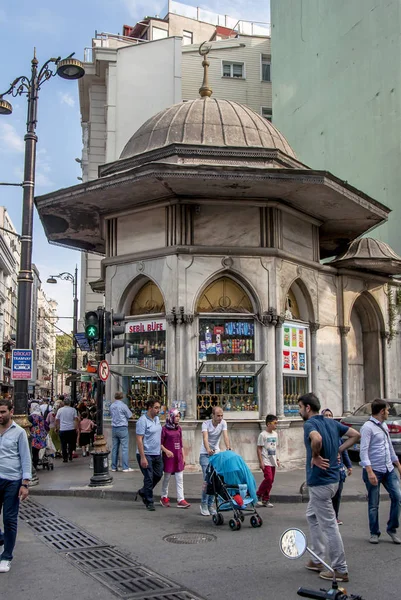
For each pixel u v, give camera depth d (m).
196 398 14.12
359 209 15.78
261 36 35.78
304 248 16.22
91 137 30.70
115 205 15.45
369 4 25.27
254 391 14.55
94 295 29.55
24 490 6.82
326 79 27.84
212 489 8.98
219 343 14.50
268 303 14.62
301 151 29.77
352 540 8.00
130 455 14.77
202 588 6.02
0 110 13.67
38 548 7.59
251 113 16.75
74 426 17.80
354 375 18.66
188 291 14.30
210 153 14.76
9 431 6.96
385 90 24.31
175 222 14.62
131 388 15.23
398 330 20.41
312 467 6.36
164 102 28.86
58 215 16.33
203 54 17.47
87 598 5.71
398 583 6.16
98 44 32.50
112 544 7.80
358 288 18.09
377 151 24.58
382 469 7.91
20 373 12.71
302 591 5.77
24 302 12.87
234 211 14.87
